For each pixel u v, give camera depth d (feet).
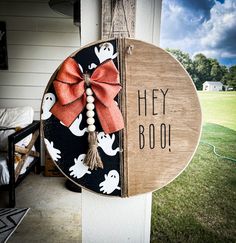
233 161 8.46
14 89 10.52
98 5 2.78
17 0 9.89
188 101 2.52
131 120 2.52
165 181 2.61
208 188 7.70
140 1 2.91
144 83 2.49
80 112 2.44
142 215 3.25
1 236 6.09
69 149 2.50
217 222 6.48
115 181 2.58
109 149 2.54
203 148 9.04
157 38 2.99
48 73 10.42
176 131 2.55
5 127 9.20
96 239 3.25
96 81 2.38
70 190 8.84
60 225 6.61
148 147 2.56
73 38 10.18
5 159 7.77
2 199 8.16
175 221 6.48
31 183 9.48
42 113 2.45
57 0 6.61
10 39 10.15
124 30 2.73
